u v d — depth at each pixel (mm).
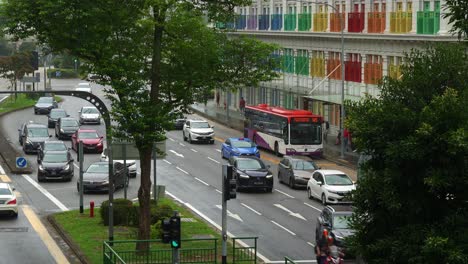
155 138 41062
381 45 80562
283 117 79438
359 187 27875
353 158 77188
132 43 41625
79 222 49938
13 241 46281
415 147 26000
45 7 39750
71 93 41406
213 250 41344
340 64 89062
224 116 110875
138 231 44094
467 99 26328
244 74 43125
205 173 70000
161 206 49469
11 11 40906
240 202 58156
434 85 27812
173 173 69750
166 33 42281
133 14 41062
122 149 46625
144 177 42594
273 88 101625
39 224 51031
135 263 39406
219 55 42281
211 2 43094
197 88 43156
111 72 40875
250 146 76375
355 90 86062
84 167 73438
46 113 113562
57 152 68500
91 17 40188
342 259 39406
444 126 26031
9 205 52312
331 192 56250
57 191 62562
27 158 77312
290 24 101438
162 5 40125
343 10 90625
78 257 42344
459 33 27375
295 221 52031
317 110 95438
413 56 30922
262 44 43031
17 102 127688
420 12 72938
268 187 62156
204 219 52188
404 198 26828
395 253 26391
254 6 114812
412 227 26547
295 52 100938
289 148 78500
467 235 25656
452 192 26641
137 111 40594
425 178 25703
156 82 41906
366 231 27969
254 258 40719
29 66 131000
